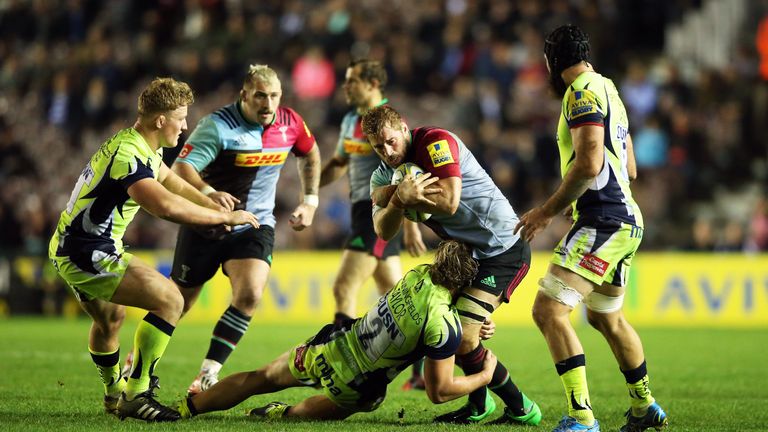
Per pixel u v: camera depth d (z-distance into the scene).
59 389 25.94
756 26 78.62
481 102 66.19
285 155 26.33
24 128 72.62
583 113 18.77
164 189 19.75
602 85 19.36
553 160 64.69
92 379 28.33
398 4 75.69
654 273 54.78
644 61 77.12
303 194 27.50
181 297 20.61
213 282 56.28
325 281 55.78
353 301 29.86
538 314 19.42
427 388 19.89
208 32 78.06
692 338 46.66
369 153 29.42
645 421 20.39
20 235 64.00
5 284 59.12
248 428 19.28
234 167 25.58
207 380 24.14
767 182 67.81
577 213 19.73
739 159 68.25
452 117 65.94
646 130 66.75
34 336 44.88
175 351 38.34
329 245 60.84
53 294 59.00
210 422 20.16
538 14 72.56
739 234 58.62
